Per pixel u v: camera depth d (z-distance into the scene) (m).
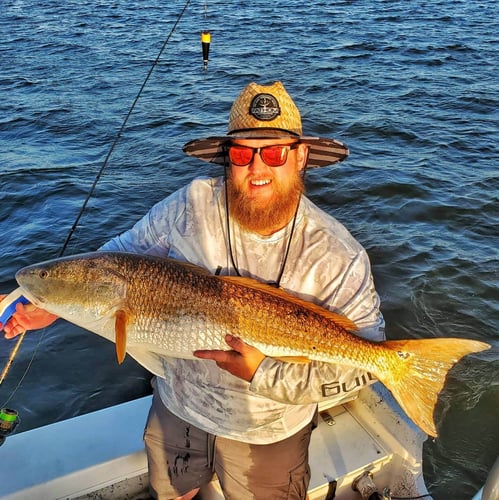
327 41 9.21
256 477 1.15
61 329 2.44
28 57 8.41
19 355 2.29
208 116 5.56
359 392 1.47
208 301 1.06
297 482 1.17
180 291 1.07
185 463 1.20
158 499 1.25
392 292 2.86
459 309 2.75
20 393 2.12
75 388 2.16
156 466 1.23
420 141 4.88
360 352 1.02
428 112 5.65
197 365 1.11
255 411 1.10
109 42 9.42
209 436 1.16
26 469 1.24
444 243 3.28
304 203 1.07
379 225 3.48
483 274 2.98
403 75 7.09
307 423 1.17
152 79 7.03
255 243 1.07
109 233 3.40
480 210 3.62
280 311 1.04
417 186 3.93
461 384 2.29
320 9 12.77
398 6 13.02
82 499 1.26
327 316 1.03
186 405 1.15
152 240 1.19
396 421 1.38
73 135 5.14
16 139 5.06
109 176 4.21
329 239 1.06
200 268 1.08
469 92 6.31
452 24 10.70
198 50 8.66
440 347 1.00
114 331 1.12
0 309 1.14
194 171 4.29
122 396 2.13
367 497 1.30
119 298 1.09
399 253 3.18
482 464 1.96
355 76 7.04
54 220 3.54
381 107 5.82
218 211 1.10
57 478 1.22
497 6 12.83
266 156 1.00
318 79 6.91
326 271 1.06
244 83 6.77
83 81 6.99
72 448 1.30
